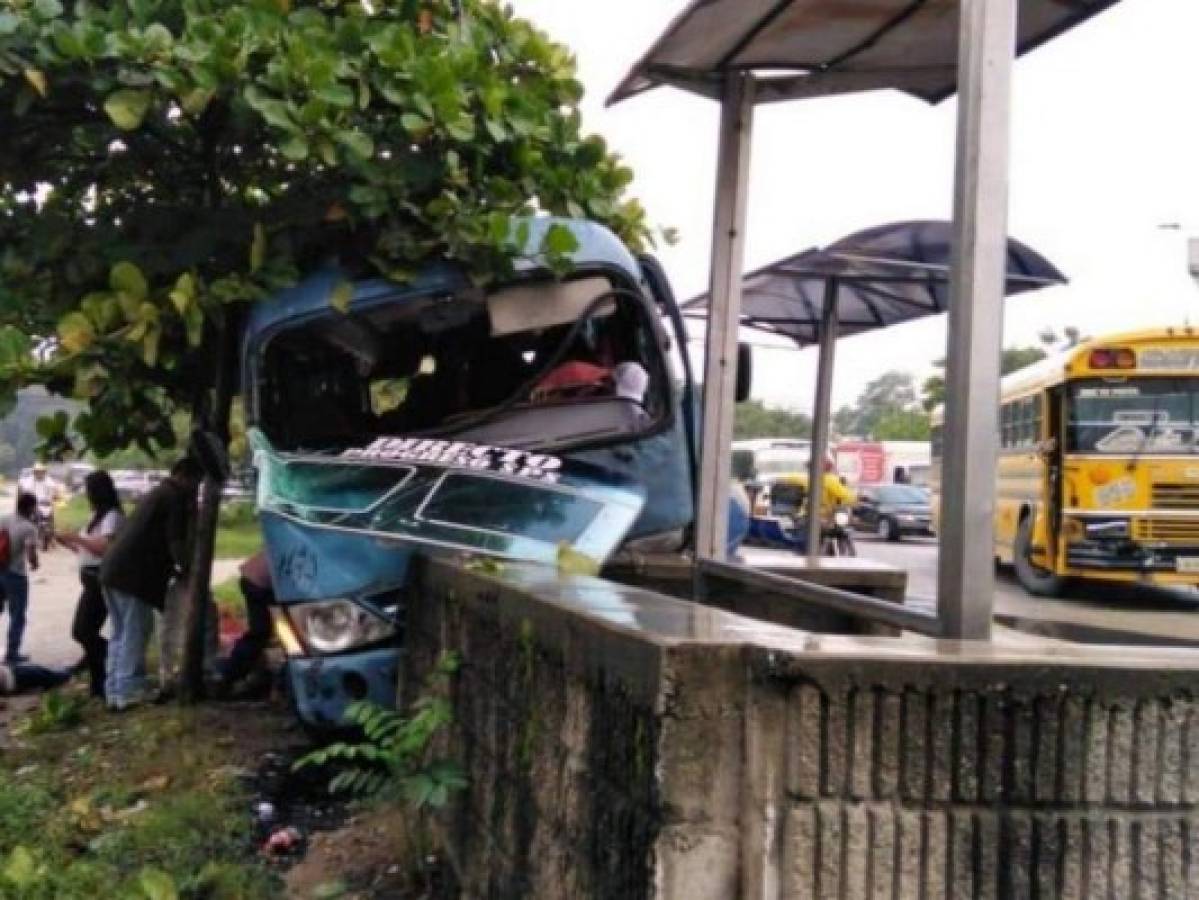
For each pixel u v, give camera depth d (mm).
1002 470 22484
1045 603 18953
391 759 4426
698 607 3387
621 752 2791
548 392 7051
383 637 5945
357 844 5582
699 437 6941
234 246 7461
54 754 7859
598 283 7230
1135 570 18172
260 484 6652
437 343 7258
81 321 6934
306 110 6766
